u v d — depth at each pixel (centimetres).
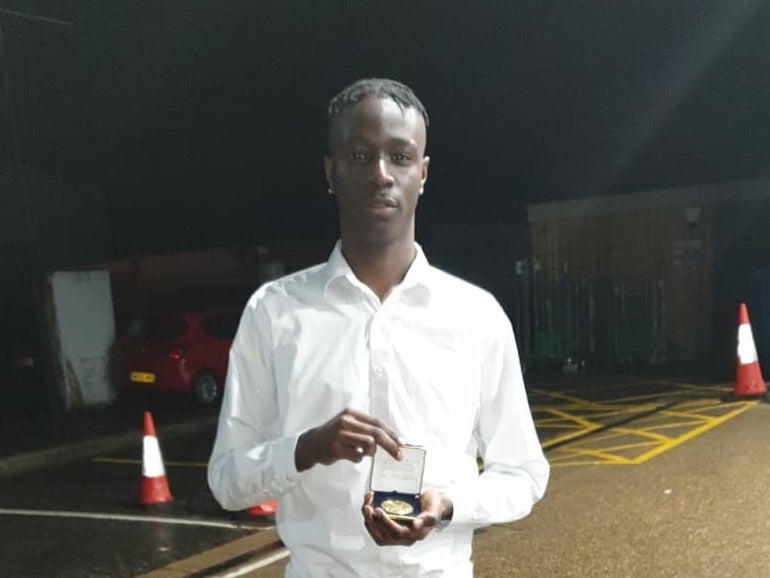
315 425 172
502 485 178
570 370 1334
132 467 868
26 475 862
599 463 696
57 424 1092
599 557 482
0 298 1375
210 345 1214
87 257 1603
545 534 529
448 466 171
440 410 172
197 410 1167
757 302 1216
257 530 611
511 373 187
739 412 849
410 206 177
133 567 552
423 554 172
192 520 648
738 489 578
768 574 436
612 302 1402
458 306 179
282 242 2097
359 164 173
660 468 658
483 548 514
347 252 180
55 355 1184
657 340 1369
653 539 501
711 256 1351
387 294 179
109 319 1254
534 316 1459
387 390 170
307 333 174
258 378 180
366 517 154
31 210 1480
